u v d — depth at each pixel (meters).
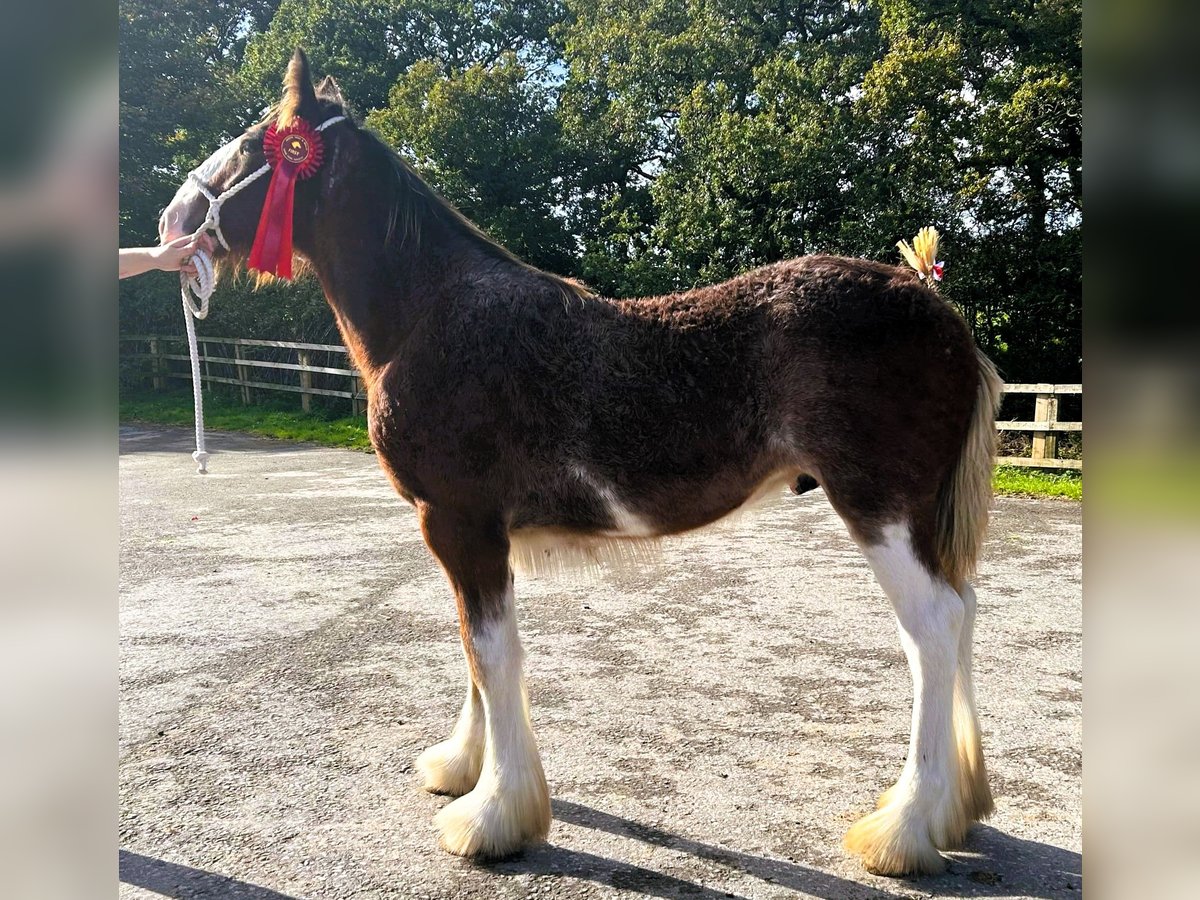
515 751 2.46
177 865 2.35
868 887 2.24
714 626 4.36
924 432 2.30
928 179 11.85
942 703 2.31
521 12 22.12
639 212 16.55
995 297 12.61
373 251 2.71
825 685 3.58
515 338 2.47
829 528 6.72
